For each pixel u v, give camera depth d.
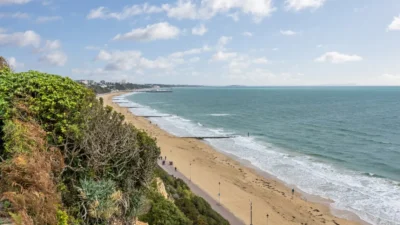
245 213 29.52
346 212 29.48
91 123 8.82
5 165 6.29
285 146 58.47
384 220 27.36
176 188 28.69
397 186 35.47
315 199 32.75
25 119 7.73
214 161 47.53
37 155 6.93
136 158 9.70
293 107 144.62
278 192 34.91
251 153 52.88
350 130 76.44
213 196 33.28
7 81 8.12
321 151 53.81
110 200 8.34
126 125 10.01
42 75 8.89
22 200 5.79
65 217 6.89
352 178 38.75
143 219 14.30
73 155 8.08
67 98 8.52
